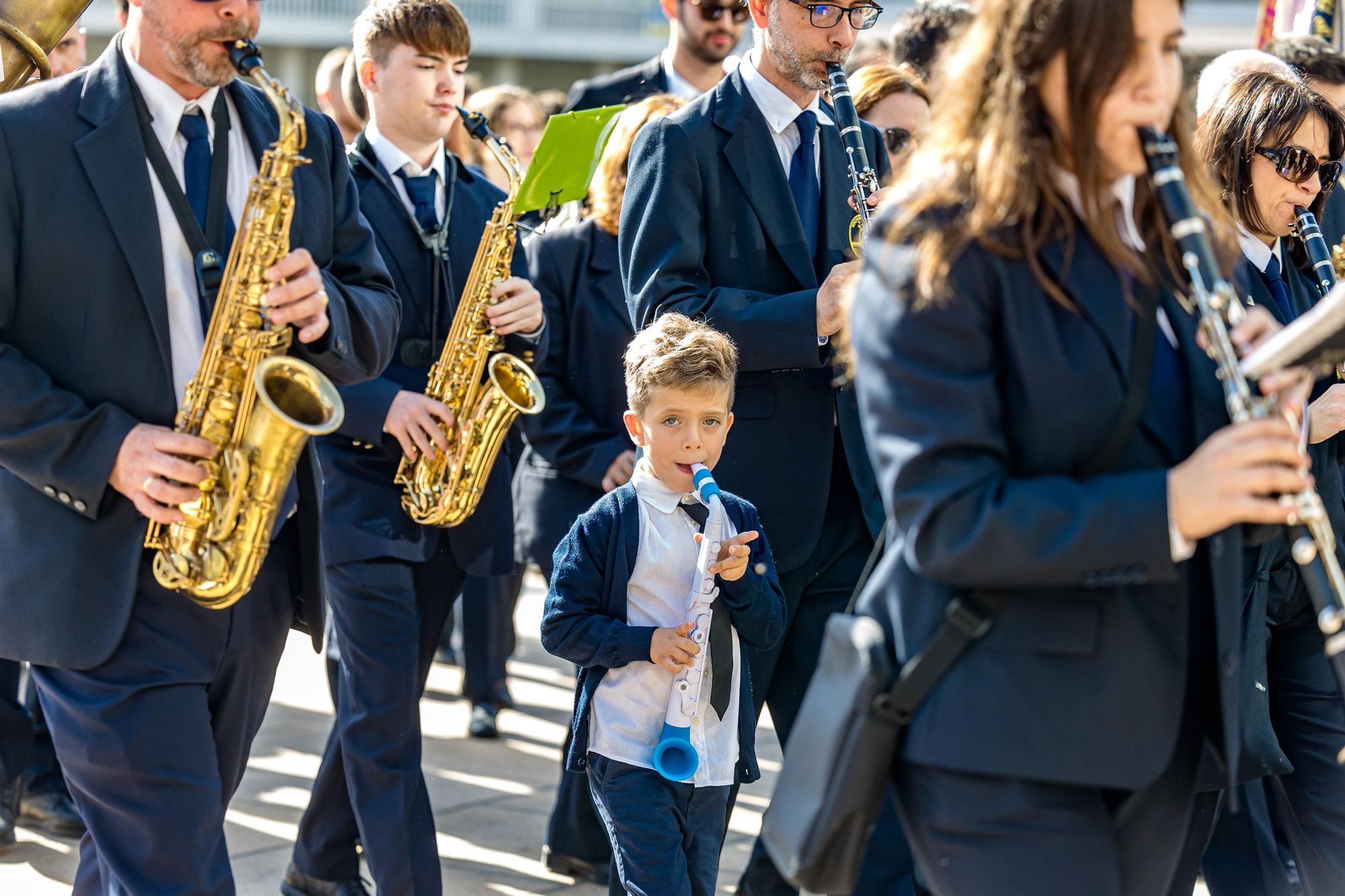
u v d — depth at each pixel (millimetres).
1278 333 1925
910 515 1885
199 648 2811
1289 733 3283
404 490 3820
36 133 2699
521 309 3963
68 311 2715
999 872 1952
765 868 3703
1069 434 1910
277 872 4086
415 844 3643
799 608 3490
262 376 2703
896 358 1908
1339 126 3346
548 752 5398
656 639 2986
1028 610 1934
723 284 3461
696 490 3078
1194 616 2010
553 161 4125
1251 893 3293
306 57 26875
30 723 4246
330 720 5648
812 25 3385
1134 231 2074
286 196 2789
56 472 2660
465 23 4109
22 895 3898
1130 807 2023
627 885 2977
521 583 5832
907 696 1973
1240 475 1767
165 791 2707
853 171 3395
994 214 1882
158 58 2805
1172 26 1898
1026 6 1897
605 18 26078
